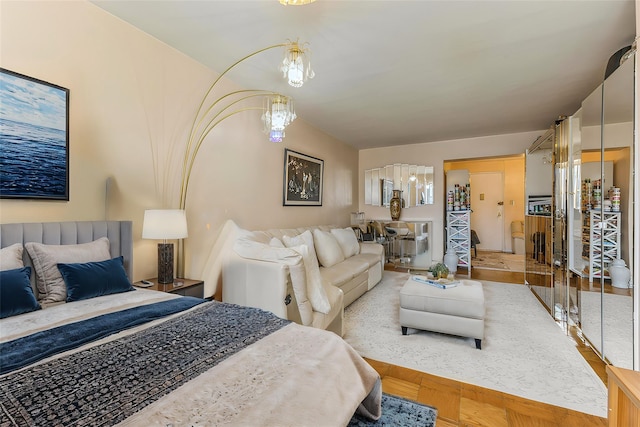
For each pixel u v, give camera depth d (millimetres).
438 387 1886
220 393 854
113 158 2051
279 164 3803
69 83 1813
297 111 3887
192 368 963
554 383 1924
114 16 2029
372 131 4891
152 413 746
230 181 3043
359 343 2496
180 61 2498
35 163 1669
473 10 1913
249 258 2354
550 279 3328
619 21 2018
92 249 1785
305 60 2328
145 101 2244
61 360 969
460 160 5562
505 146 5062
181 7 1919
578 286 2678
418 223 5688
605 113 2125
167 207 2422
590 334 2402
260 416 787
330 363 1119
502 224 7727
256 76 2906
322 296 2244
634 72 1718
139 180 2219
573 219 2760
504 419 1593
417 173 5789
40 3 1691
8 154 1569
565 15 1959
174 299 1694
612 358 2047
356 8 1893
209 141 2803
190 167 2461
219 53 2500
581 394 1809
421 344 2473
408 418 1573
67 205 1822
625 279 1889
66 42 1796
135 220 2203
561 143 3037
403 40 2256
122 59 2088
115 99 2055
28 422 691
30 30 1651
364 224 5824
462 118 4164
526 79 2934
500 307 3404
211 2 1863
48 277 1562
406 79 2930
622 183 1909
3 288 1309
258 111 3416
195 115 2641
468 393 1823
